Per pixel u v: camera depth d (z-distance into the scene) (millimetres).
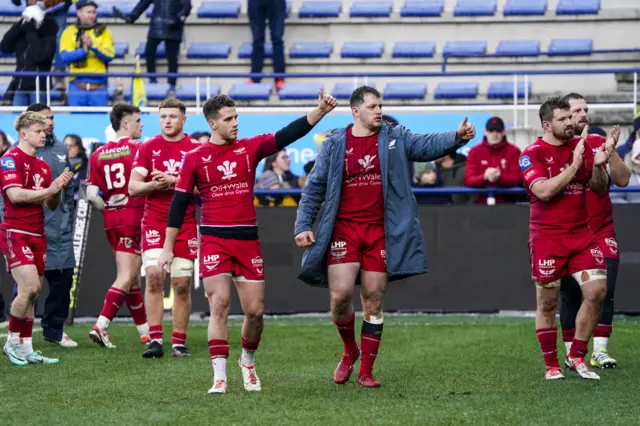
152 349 25469
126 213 27531
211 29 54688
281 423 16359
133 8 54094
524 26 54000
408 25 54406
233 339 29125
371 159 19953
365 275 20219
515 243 34875
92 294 35531
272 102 49312
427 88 51844
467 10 54188
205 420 16781
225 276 19578
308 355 25562
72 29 44875
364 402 18281
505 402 18125
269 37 52969
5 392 20281
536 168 20609
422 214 35250
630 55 51688
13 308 24453
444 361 24062
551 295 20844
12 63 52406
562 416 16734
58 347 27859
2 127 42219
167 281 36156
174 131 25594
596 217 23734
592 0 54250
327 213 20016
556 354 21062
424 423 16203
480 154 35406
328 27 54562
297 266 35500
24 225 24469
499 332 29734
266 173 37531
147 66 49031
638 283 34281
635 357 24781
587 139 21234
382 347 26969
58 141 29047
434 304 35219
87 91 43719
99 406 18438
